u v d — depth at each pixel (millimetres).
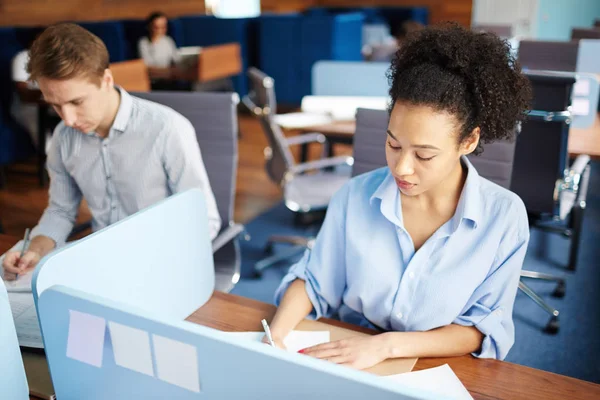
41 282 827
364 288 1119
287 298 1158
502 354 1047
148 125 1593
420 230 1073
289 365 597
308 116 2830
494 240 1031
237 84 6617
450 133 872
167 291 1071
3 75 4305
